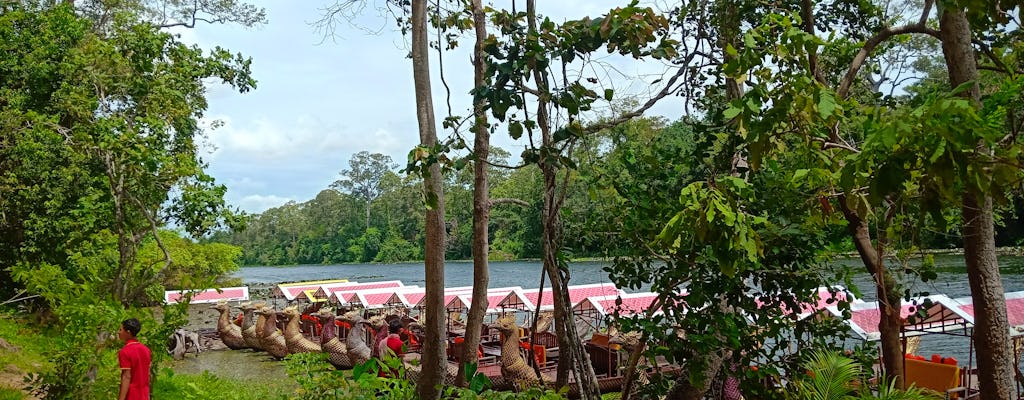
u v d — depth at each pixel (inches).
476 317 413.1
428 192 273.4
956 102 135.0
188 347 886.4
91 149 467.5
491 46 263.3
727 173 296.8
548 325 730.8
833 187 240.4
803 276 283.3
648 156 297.3
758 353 301.9
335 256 4734.3
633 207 295.3
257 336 860.0
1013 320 456.1
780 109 182.7
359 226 4766.2
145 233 480.7
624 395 296.4
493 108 259.8
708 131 303.9
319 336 927.0
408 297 1012.5
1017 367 403.5
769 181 265.3
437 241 419.8
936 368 447.5
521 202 425.7
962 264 1179.9
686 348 280.7
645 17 265.3
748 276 290.8
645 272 304.5
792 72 206.7
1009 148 160.9
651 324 278.1
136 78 475.5
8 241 853.8
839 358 240.2
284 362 289.9
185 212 488.4
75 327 385.4
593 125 292.0
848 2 363.9
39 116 652.1
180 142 521.0
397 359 273.3
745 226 195.5
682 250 277.6
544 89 263.9
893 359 279.4
